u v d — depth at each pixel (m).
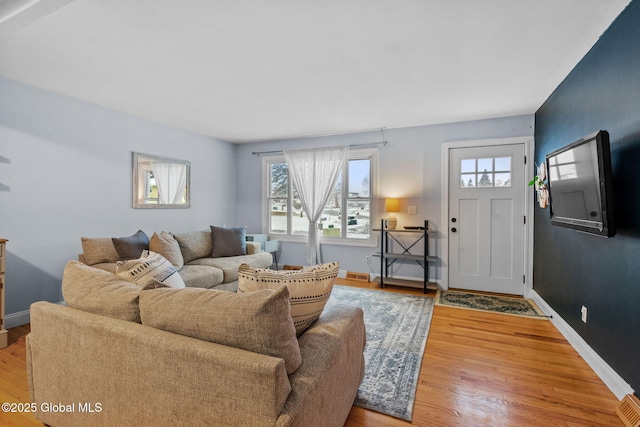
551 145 3.07
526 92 3.05
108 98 3.26
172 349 1.07
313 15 1.82
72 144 3.23
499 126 3.88
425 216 4.27
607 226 1.76
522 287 3.84
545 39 2.09
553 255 3.00
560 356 2.34
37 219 2.98
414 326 2.91
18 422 1.60
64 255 3.18
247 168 5.50
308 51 2.26
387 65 2.48
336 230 4.91
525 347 2.49
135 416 1.18
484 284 4.03
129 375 1.18
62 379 1.38
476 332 2.78
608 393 1.89
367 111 3.65
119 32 2.00
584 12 1.80
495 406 1.77
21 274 2.88
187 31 1.99
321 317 1.61
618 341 1.85
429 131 4.23
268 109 3.60
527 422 1.64
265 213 5.38
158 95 3.17
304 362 1.18
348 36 2.06
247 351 1.02
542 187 3.23
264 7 1.74
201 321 1.09
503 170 3.89
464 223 4.11
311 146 5.00
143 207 3.95
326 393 1.20
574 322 2.50
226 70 2.57
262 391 0.95
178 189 4.45
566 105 2.67
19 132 2.85
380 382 2.00
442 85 2.88
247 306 1.03
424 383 2.00
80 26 1.94
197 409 1.05
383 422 1.64
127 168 3.77
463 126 4.05
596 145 1.80
